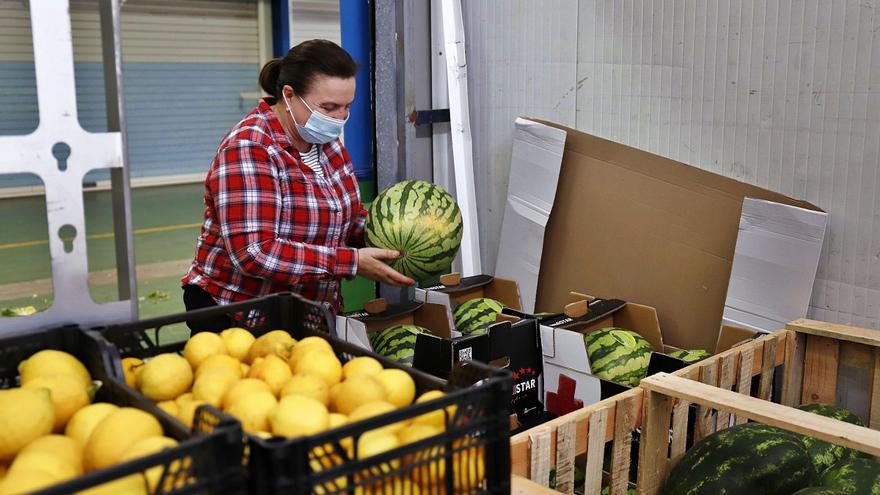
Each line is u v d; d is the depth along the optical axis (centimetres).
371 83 420
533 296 370
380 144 416
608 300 323
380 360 153
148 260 726
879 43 267
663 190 324
